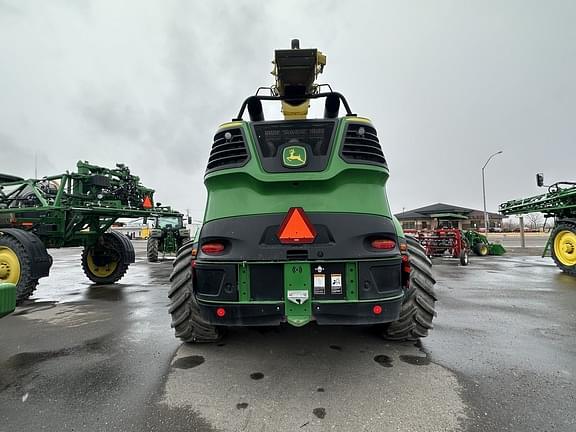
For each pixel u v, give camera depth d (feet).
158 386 8.09
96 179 22.12
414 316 10.43
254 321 8.20
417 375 8.53
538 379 8.29
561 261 28.73
